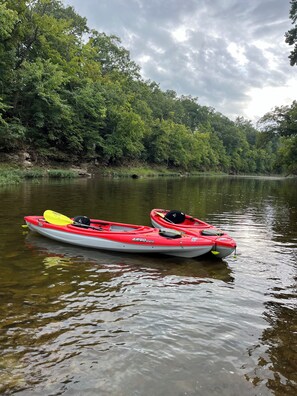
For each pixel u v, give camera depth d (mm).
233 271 6539
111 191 19797
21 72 27281
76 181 26625
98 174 37688
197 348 3779
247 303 5055
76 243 7559
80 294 5055
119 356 3559
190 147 69875
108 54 55500
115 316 4414
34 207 12125
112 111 41281
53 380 3141
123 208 13125
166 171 56812
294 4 32531
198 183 35906
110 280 5711
